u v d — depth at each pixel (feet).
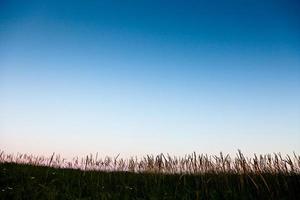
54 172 52.85
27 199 35.96
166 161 49.75
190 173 47.39
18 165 56.95
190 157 47.65
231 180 41.65
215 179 41.78
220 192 37.91
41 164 60.18
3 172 48.34
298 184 34.35
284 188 34.68
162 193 40.52
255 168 38.24
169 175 49.19
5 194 36.29
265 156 38.27
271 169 37.76
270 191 34.24
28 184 42.11
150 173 49.44
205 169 45.57
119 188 44.50
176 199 37.65
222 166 43.55
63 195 38.50
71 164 58.95
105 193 40.04
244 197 34.65
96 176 52.06
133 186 44.86
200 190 39.29
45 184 44.01
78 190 42.42
